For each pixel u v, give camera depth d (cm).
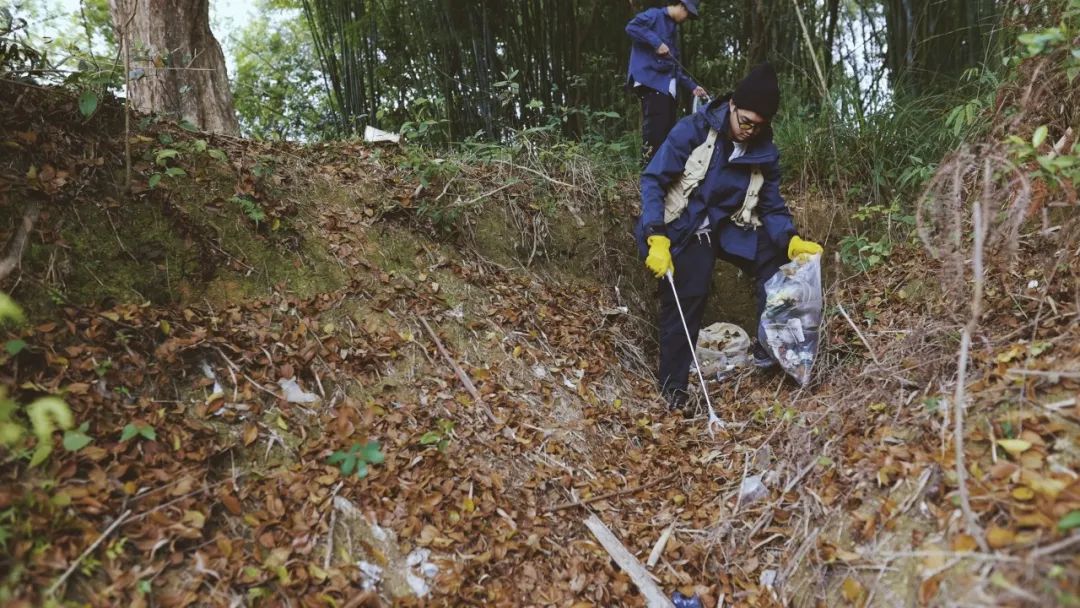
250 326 259
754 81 292
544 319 342
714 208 314
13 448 182
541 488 249
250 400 233
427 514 219
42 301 222
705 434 305
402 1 548
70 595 164
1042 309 237
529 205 385
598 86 557
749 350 369
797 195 421
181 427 214
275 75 880
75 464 187
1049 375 200
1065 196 246
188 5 446
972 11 443
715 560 233
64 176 247
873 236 397
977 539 165
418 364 280
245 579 183
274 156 324
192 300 260
